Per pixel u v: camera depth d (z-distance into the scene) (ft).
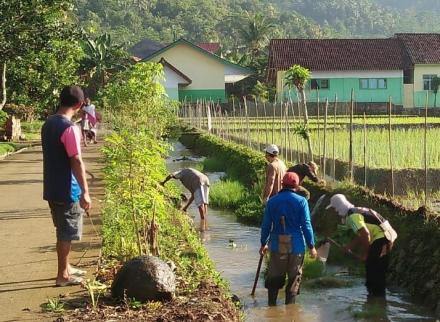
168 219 38.19
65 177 23.67
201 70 211.00
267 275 30.73
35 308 22.02
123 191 27.35
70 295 23.43
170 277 23.27
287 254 29.48
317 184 49.52
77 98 24.06
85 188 23.62
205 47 285.43
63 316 21.13
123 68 213.05
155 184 27.99
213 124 136.36
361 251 35.14
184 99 194.70
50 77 92.73
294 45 194.39
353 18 619.67
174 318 21.13
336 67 187.32
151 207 28.09
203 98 206.08
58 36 75.97
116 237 29.71
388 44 195.11
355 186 45.14
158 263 23.30
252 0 517.55
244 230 46.83
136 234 28.91
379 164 56.65
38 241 31.83
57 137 23.39
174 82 202.49
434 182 51.93
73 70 101.09
